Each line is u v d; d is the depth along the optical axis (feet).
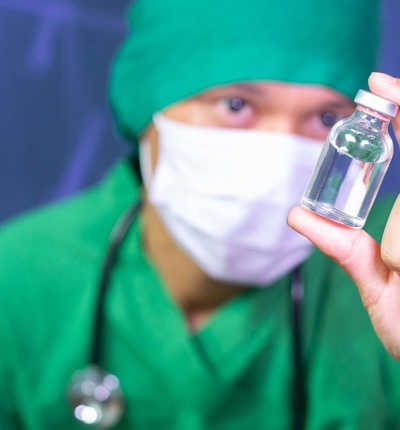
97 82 5.87
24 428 5.33
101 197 5.26
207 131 4.50
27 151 5.89
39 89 5.83
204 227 4.65
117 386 5.05
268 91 4.38
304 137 4.50
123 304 5.05
